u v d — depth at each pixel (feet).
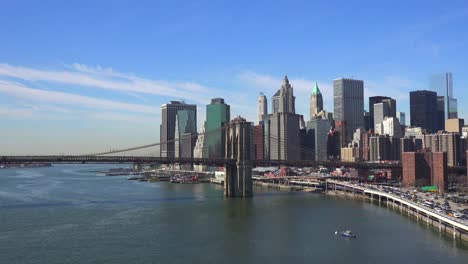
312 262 428.97
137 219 651.66
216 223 623.77
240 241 511.40
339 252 464.24
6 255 447.01
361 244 497.46
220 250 471.62
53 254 451.53
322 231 568.00
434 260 431.84
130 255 449.89
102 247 480.23
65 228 578.25
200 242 506.89
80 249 471.21
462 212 652.07
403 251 465.88
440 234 547.90
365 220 652.48
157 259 436.76
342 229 580.71
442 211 638.53
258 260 435.94
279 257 446.60
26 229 570.05
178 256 448.24
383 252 462.60
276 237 533.96
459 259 434.71
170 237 530.27
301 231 569.23
